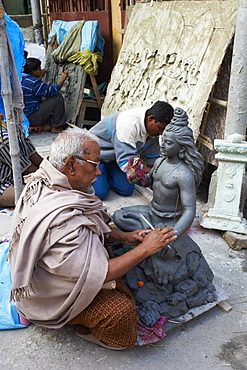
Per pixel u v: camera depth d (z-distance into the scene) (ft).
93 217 6.45
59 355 6.52
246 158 9.52
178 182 6.57
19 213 6.28
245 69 9.64
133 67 15.76
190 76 12.41
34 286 6.16
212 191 11.14
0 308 7.30
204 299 7.41
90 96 20.10
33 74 18.92
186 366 6.31
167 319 7.01
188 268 7.25
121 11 18.63
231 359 6.47
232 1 11.72
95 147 6.14
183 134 6.28
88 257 5.77
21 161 10.37
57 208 5.82
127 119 9.46
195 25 12.91
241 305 7.81
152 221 7.30
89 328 6.57
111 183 11.93
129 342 6.27
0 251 8.52
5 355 6.52
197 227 10.73
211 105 12.37
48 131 19.80
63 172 6.14
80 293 5.75
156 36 14.75
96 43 19.33
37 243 5.72
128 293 6.80
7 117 8.87
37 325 7.19
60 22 21.66
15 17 29.25
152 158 11.17
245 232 9.73
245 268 8.99
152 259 6.92
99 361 6.40
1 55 8.27
